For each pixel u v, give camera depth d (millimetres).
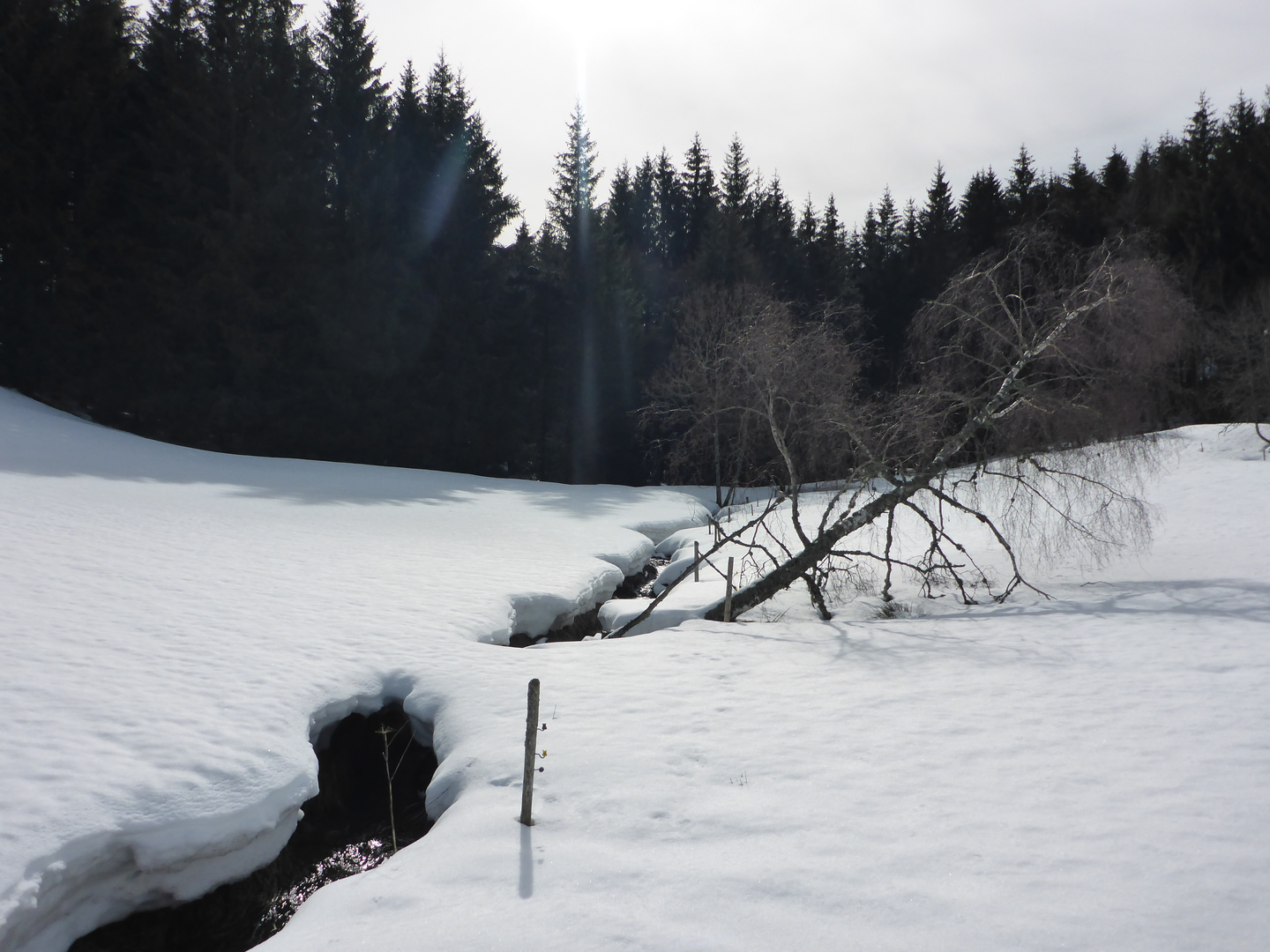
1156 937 4238
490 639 12297
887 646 11227
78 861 5883
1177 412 33000
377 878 5539
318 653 10297
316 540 18000
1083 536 16234
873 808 6043
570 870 5414
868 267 50719
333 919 5051
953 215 61250
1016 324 14352
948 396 14656
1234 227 36719
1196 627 10977
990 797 6117
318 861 7766
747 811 6137
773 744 7500
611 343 46469
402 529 20922
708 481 43562
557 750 7477
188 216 35312
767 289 43688
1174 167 46688
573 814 6258
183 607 11680
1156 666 9320
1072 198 47469
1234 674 8812
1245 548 16781
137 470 24500
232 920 6695
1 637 9578
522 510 27391
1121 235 14688
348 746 9445
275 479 27984
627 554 20922
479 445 43250
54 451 24125
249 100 36312
